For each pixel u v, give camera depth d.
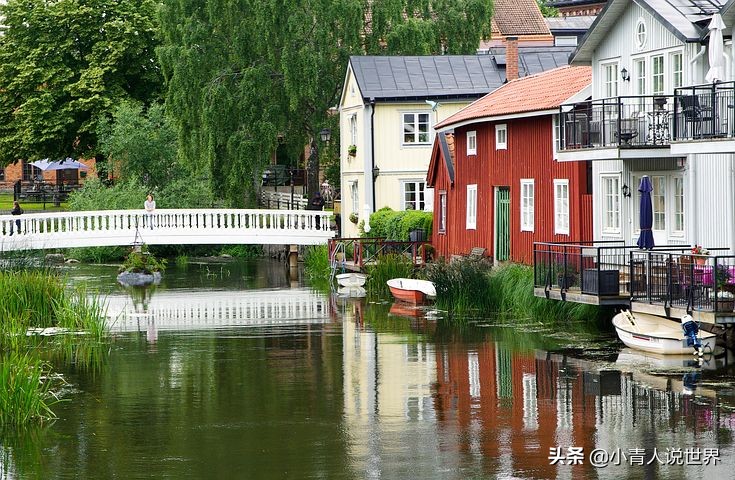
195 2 71.31
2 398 25.34
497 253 47.94
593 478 20.45
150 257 59.53
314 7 69.38
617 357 31.33
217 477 20.97
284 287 53.62
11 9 84.50
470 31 74.81
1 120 85.25
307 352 33.88
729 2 32.91
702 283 30.89
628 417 24.47
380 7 71.25
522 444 22.67
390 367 30.95
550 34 100.00
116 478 21.02
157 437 23.86
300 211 63.53
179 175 75.56
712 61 32.25
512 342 34.34
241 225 62.22
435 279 44.25
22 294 39.03
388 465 21.48
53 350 34.72
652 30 37.38
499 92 50.72
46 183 100.19
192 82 70.00
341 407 26.23
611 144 36.78
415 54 70.44
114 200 70.25
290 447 22.86
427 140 61.91
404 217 56.06
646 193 35.16
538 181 44.16
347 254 58.97
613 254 37.50
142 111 84.25
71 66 84.56
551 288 37.25
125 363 32.44
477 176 49.62
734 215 33.53
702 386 27.19
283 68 68.00
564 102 41.12
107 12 84.56
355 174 64.00
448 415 25.19
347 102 65.00
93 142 83.56
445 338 35.53
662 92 37.12
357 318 41.34
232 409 26.27
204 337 37.34
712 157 34.44
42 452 22.81
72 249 69.62
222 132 69.75
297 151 73.56
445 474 20.84
